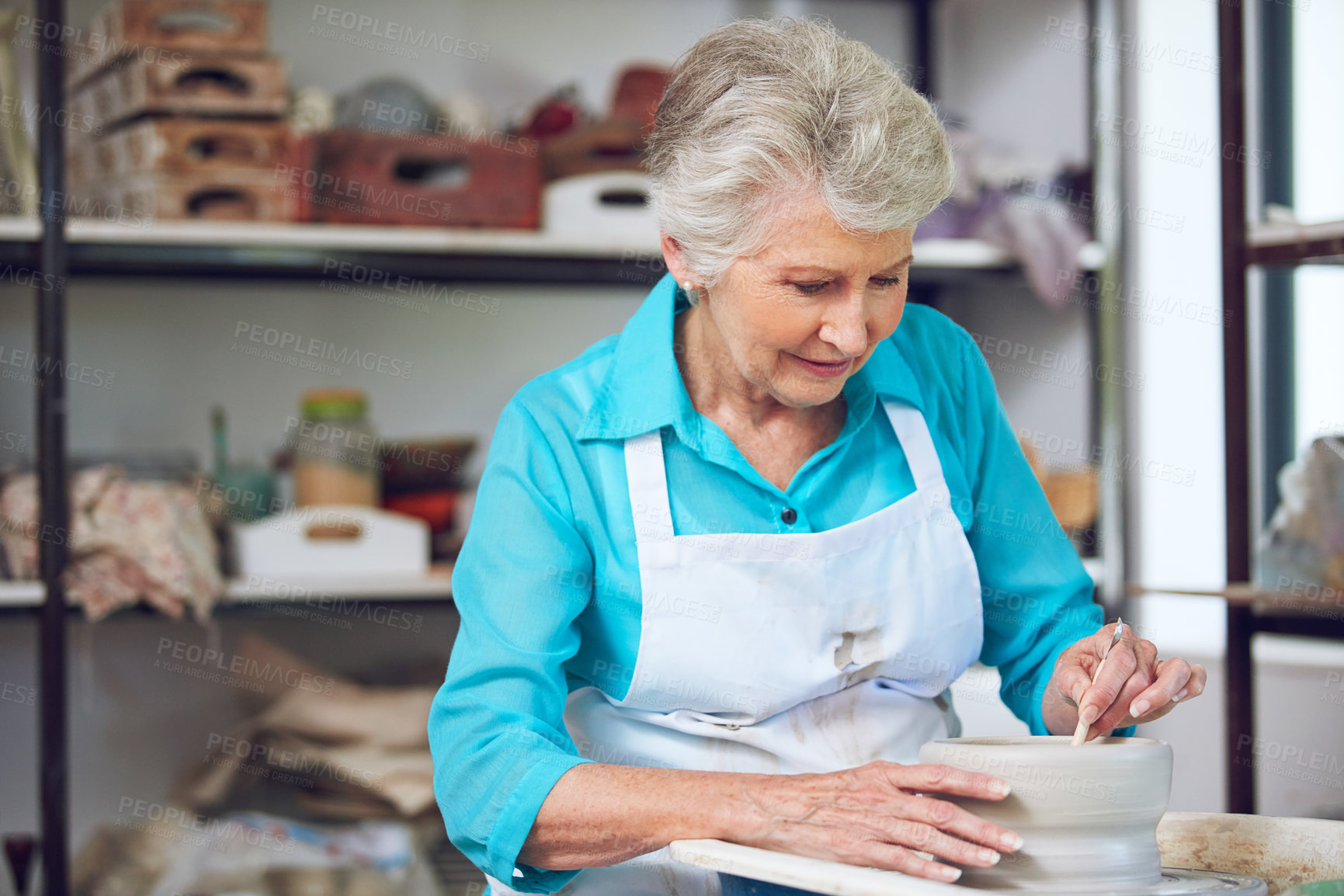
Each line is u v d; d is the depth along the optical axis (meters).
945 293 2.97
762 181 0.89
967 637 1.13
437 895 2.19
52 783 2.14
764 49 0.93
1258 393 2.48
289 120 2.38
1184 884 0.87
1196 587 2.09
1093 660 1.05
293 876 2.19
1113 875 0.86
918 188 0.88
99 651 2.58
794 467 1.11
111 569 2.18
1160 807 0.89
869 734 1.11
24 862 2.17
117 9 2.23
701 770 0.98
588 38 2.80
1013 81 2.75
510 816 0.92
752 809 0.87
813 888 0.78
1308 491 1.85
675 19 2.83
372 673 2.68
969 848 0.82
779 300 0.92
